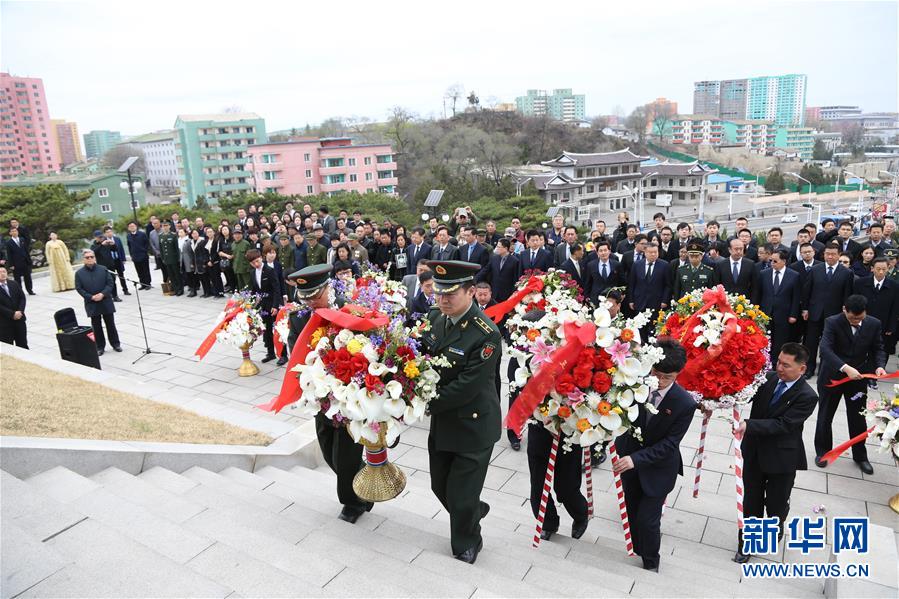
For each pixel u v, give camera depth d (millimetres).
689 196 82000
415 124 81438
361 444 4598
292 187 68062
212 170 86375
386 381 4004
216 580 3545
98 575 3375
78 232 32969
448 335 4234
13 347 9133
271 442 6551
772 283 9031
